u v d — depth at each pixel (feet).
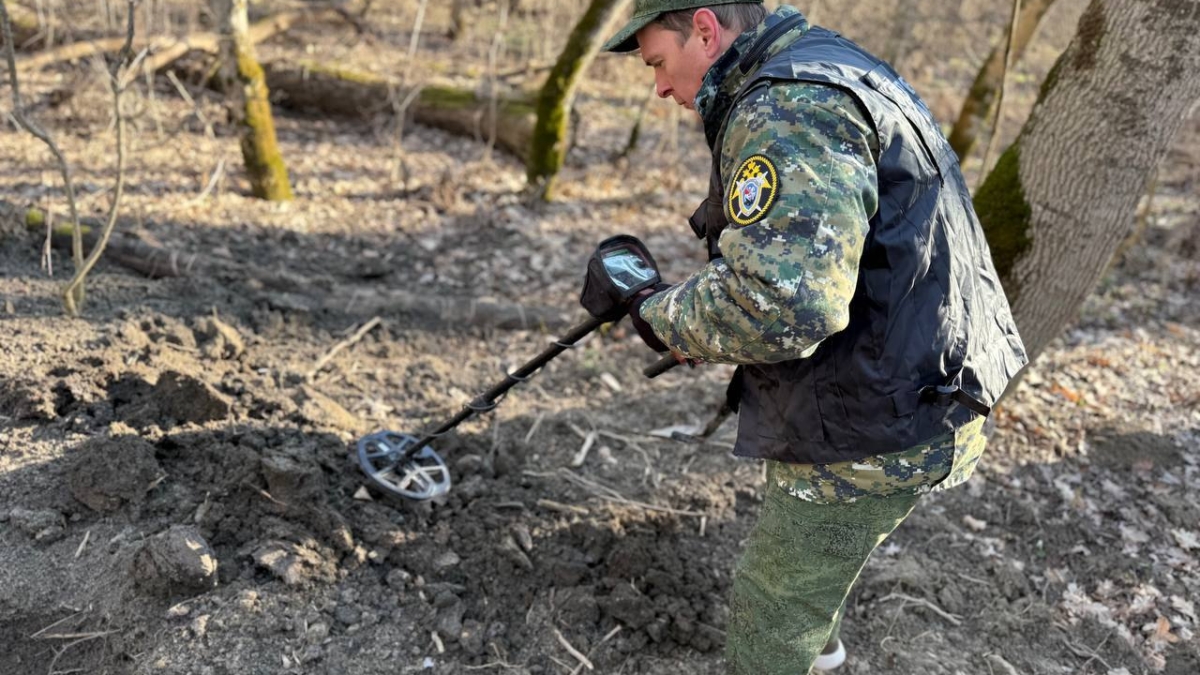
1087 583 10.38
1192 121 26.84
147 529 8.75
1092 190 9.59
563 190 21.26
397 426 11.19
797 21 6.14
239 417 10.16
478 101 23.24
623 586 9.00
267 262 15.30
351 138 22.99
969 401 6.12
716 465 11.39
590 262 6.77
